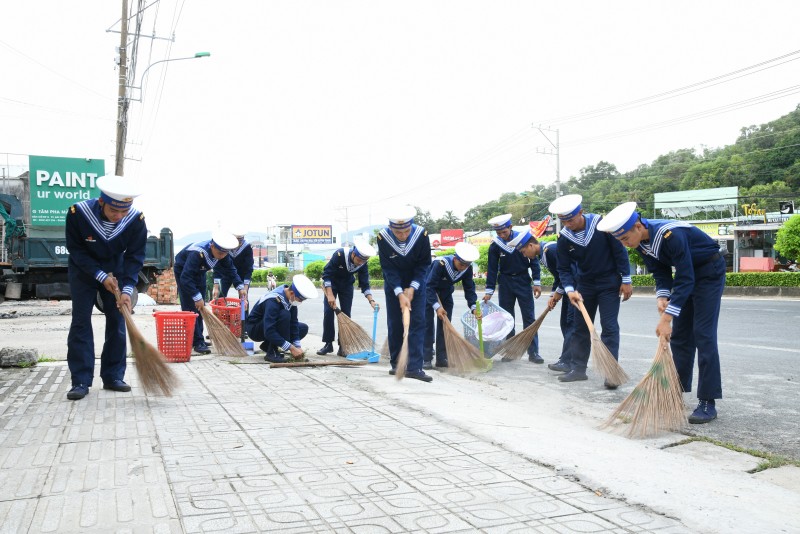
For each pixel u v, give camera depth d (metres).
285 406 4.76
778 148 49.38
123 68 20.09
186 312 7.29
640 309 17.48
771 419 4.92
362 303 22.70
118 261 5.17
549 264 7.49
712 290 4.82
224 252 7.73
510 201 77.19
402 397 5.05
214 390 5.43
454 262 7.52
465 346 7.01
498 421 4.30
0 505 2.75
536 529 2.55
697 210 44.50
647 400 4.42
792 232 25.20
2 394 5.23
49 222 21.69
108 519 2.61
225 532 2.50
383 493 2.92
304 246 97.00
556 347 9.53
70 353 5.17
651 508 2.75
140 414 4.48
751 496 2.94
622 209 4.96
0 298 18.80
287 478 3.12
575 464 3.32
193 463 3.34
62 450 3.56
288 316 7.43
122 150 20.59
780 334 10.43
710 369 4.81
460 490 2.96
